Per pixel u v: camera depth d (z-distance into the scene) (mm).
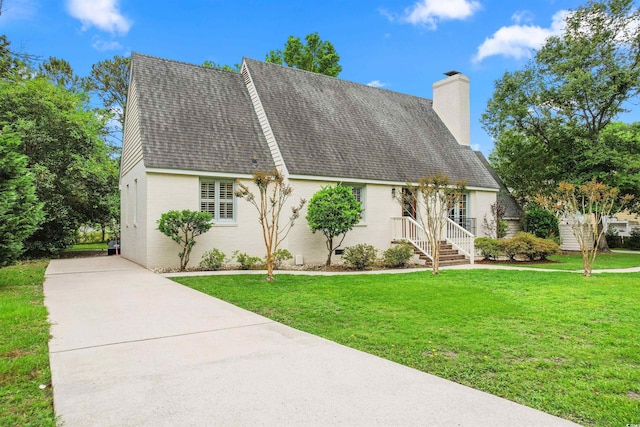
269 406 3234
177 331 5531
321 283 9906
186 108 14078
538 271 12359
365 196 15570
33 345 4879
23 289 8945
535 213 23297
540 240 16031
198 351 4668
